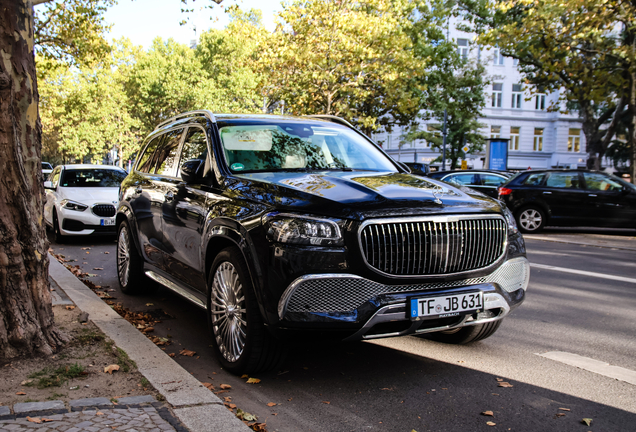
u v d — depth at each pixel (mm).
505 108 48000
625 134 34750
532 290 7031
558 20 18438
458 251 3615
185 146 5238
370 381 3820
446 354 4430
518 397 3572
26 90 3742
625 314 5824
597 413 3340
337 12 23250
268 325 3449
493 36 19422
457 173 17719
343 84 24516
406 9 28312
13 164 3668
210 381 3775
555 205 14086
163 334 4922
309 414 3281
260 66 24672
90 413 2865
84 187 11609
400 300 3412
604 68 18656
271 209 3553
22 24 3709
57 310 4836
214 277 4055
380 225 3420
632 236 13742
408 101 26422
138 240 5949
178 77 45125
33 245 3760
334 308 3344
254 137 4766
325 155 4828
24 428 2654
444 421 3211
